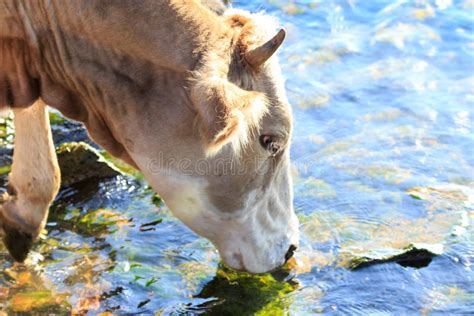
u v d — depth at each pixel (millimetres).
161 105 5957
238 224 6422
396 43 10570
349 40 10602
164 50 5836
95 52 6031
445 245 7375
